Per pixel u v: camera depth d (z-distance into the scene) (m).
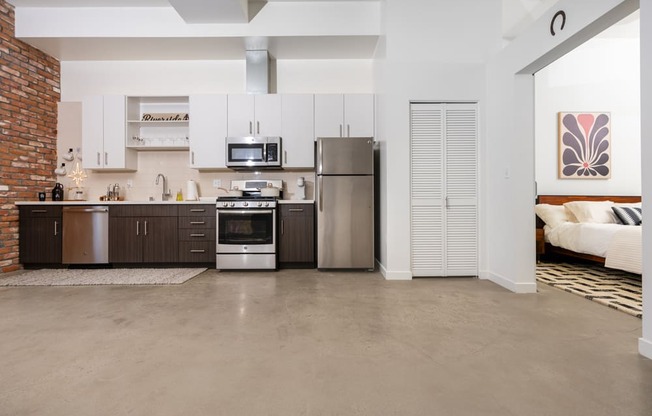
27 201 4.41
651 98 1.88
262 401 1.47
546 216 5.02
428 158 3.91
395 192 3.87
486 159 3.87
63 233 4.36
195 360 1.85
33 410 1.41
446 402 1.46
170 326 2.37
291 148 4.65
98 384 1.61
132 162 4.88
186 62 5.00
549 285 3.57
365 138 4.24
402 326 2.36
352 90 5.00
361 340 2.12
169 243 4.41
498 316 2.57
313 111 4.66
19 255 4.35
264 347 2.02
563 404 1.45
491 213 3.79
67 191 4.93
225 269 4.39
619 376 1.68
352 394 1.52
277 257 4.41
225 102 4.65
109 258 4.39
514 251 3.32
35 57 4.56
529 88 3.33
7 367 1.78
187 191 4.88
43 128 4.70
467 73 3.87
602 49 5.41
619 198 5.30
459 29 3.88
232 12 4.02
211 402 1.46
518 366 1.79
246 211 4.30
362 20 4.27
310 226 4.43
